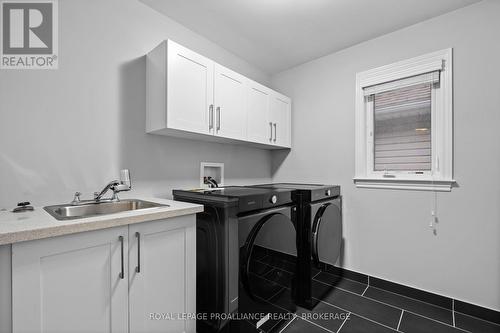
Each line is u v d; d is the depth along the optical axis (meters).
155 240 1.22
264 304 1.55
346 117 2.43
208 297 1.47
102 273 1.04
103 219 1.02
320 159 2.61
